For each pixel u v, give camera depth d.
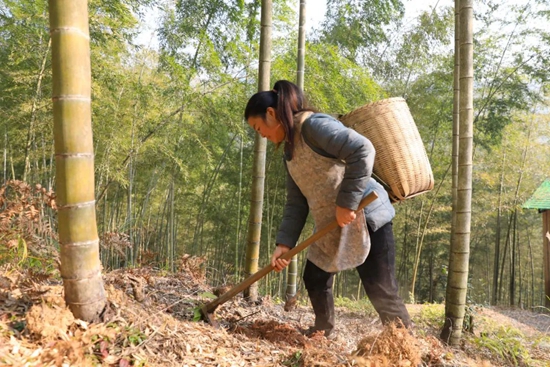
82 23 1.93
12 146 8.86
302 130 2.49
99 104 7.20
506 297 18.89
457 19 5.44
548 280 10.60
